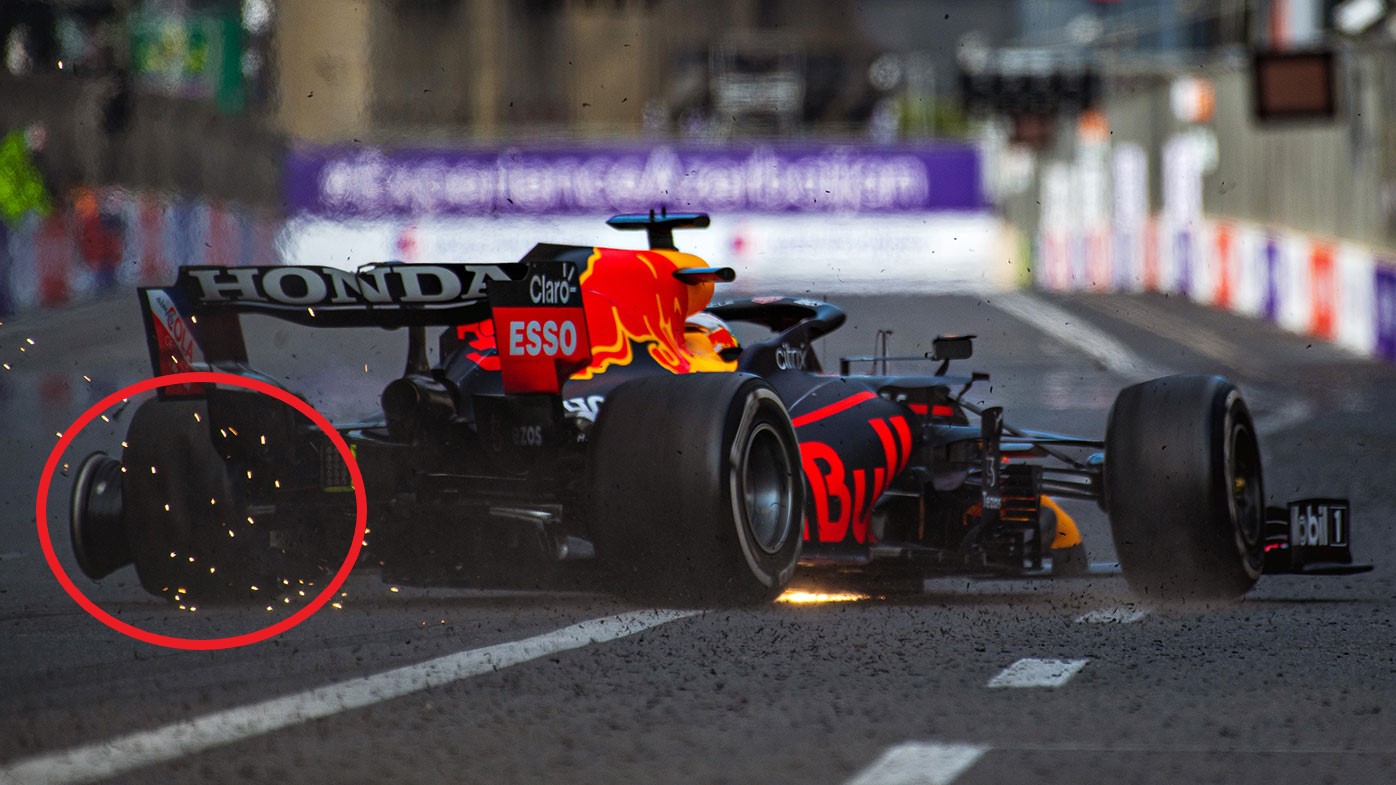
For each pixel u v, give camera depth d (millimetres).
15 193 122562
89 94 128875
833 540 24453
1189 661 19297
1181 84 144750
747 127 193000
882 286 166250
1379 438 58219
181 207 145000
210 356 23266
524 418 22047
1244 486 24578
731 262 175625
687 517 21266
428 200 166250
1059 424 63375
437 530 23047
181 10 146875
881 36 198625
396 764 14172
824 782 13672
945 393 26938
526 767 14094
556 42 188250
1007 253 176250
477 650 19406
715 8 199625
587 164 171250
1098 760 14492
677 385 21766
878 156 175500
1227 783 13750
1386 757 14680
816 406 25000
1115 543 24438
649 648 19500
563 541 23734
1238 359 98438
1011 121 157250
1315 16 111562
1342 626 22125
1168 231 146375
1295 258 115500
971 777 13875
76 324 114938
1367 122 104062
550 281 22000
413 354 23562
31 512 37844
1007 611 23250
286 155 159625
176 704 16531
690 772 13961
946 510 25812
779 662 18781
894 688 17484
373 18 162750
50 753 14469
